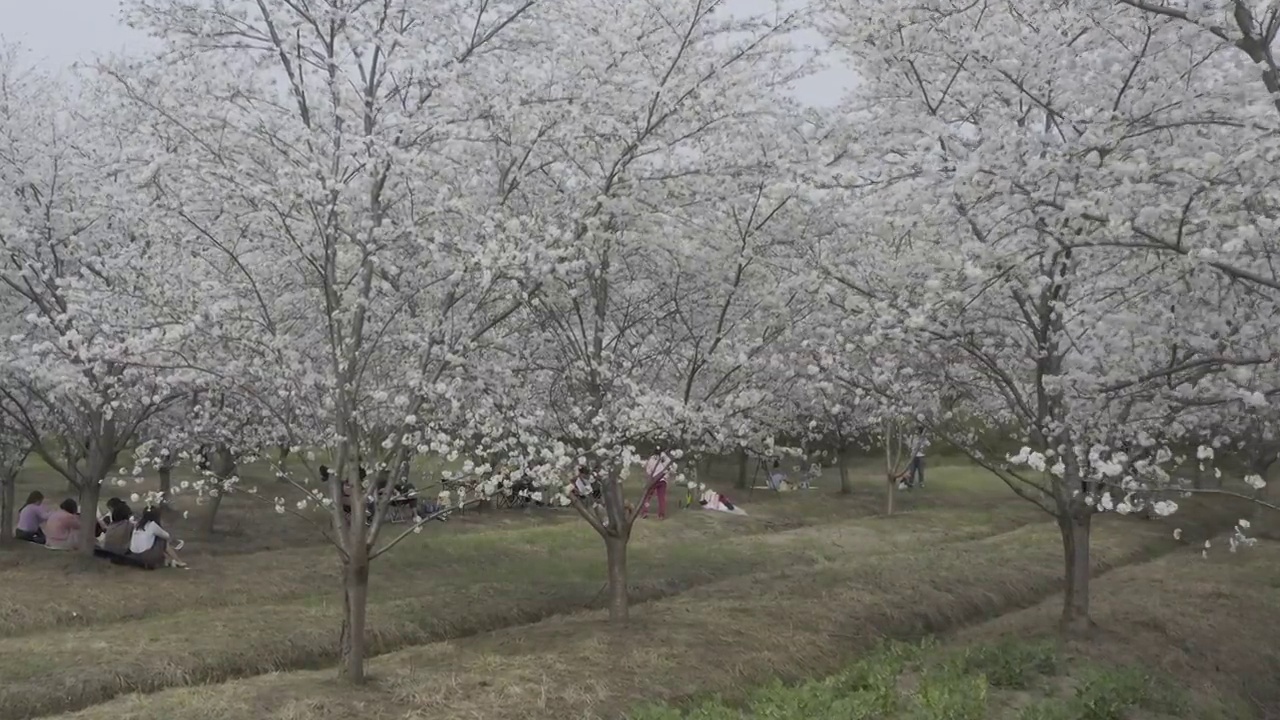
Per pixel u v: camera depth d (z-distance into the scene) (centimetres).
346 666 975
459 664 1055
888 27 1016
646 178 1125
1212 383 938
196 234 1027
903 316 985
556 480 1005
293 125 959
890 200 909
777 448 1197
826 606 1352
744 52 1120
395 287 981
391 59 947
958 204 920
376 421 962
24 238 1195
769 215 1153
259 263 1055
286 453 1628
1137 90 950
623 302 1222
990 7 1036
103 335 1073
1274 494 2561
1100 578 1698
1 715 905
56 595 1268
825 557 1867
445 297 973
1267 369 944
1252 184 770
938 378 1142
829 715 893
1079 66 987
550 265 920
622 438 1092
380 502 955
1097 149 847
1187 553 1995
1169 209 788
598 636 1152
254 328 957
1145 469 991
